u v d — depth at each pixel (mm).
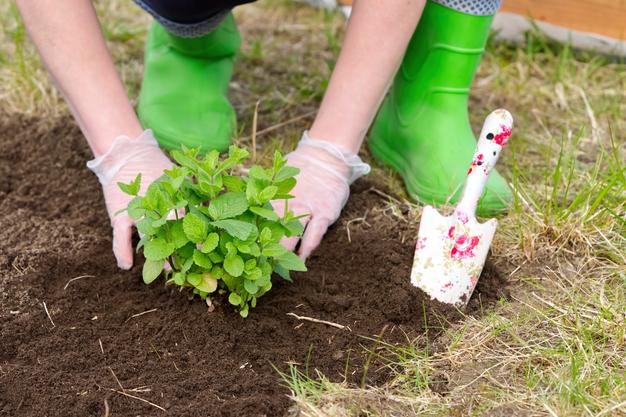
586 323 1957
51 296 2023
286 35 3326
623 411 1705
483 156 1956
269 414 1714
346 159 2184
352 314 1978
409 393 1780
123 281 2055
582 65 3100
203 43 2572
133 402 1734
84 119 2143
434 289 2012
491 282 2094
